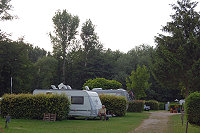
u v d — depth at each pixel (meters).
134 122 20.41
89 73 67.31
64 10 57.78
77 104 22.42
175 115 31.41
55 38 57.81
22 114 20.73
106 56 73.00
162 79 31.72
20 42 46.56
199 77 29.02
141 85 43.69
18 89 46.59
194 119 13.63
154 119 24.42
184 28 31.30
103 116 22.70
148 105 51.12
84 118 23.75
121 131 14.48
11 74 45.09
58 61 64.50
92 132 13.55
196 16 30.98
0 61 42.88
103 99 27.61
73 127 15.73
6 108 20.98
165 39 31.72
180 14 31.64
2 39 43.94
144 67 44.41
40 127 15.10
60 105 20.19
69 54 61.69
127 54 78.00
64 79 62.97
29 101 20.66
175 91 66.56
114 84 47.16
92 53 69.06
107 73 71.19
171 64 30.06
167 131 15.05
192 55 29.73
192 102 13.77
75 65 67.88
